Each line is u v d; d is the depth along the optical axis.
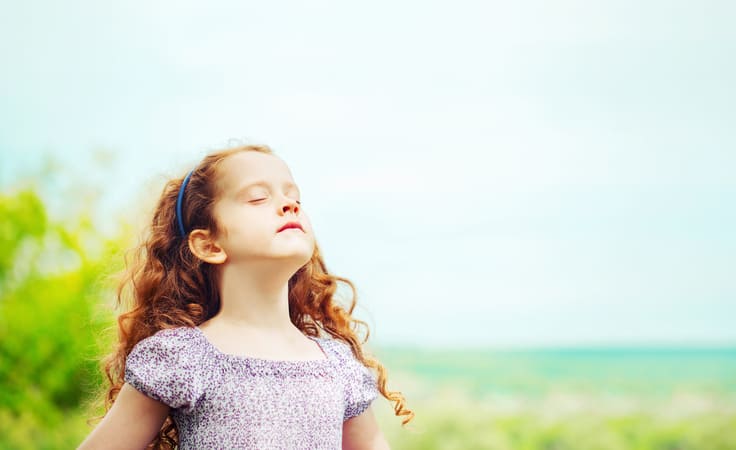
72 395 6.89
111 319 2.70
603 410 9.86
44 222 6.96
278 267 1.94
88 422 2.29
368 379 2.09
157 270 2.14
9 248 6.89
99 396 2.38
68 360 6.83
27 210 6.98
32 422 6.84
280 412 1.84
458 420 9.29
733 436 9.54
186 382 1.82
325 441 1.88
